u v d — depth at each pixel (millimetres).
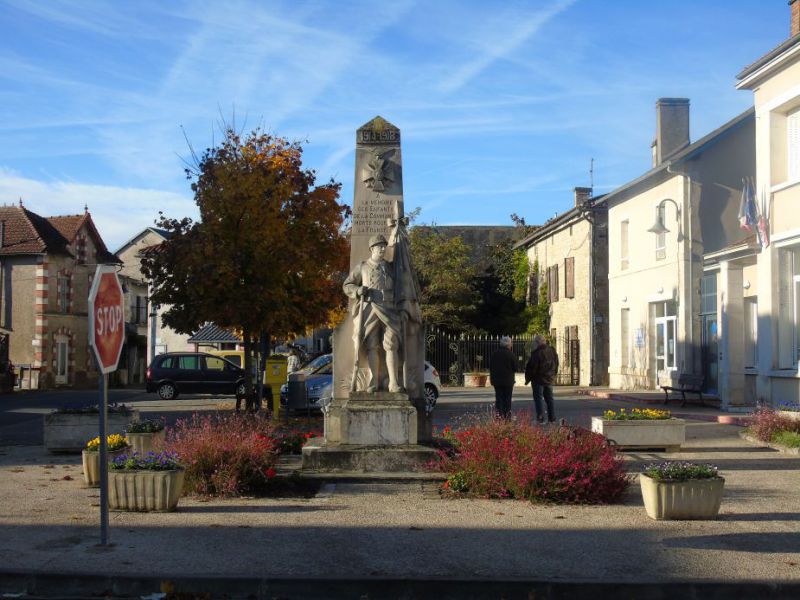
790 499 9727
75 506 9445
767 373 18828
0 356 43500
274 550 7363
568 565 6852
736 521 8531
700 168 25594
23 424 21266
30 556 7141
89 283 50094
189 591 6418
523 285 44812
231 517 8789
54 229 48375
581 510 9188
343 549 7398
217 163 20422
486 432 10594
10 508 9320
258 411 19203
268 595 6367
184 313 19562
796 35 17109
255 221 19672
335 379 12242
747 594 6270
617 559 7039
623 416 13891
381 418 11227
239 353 34625
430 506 9406
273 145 20812
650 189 28641
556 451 9984
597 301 34188
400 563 6922
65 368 47625
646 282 29000
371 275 11797
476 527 8297
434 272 42688
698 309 25609
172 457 9523
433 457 10992
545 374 17266
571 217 35844
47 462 13336
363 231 12273
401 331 11703
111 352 7543
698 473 8711
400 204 12281
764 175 19109
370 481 10711
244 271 19547
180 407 26094
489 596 6293
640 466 12242
